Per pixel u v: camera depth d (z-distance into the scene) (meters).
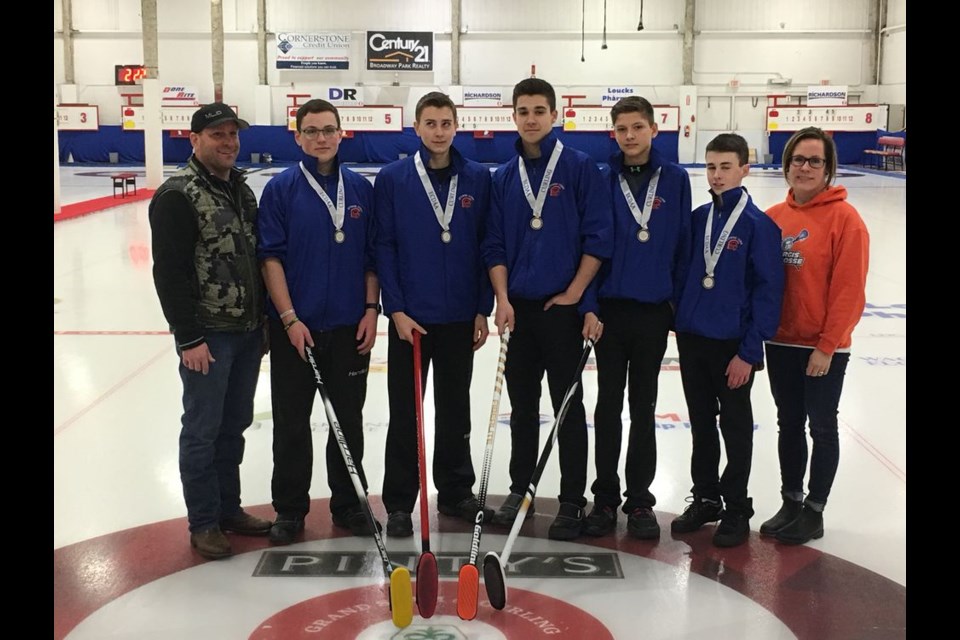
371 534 3.62
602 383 3.68
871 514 3.82
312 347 3.56
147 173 18.05
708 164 3.56
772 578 3.25
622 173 3.63
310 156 3.53
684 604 3.06
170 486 4.14
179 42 25.75
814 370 3.42
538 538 3.61
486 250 3.67
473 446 4.74
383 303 3.64
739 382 3.44
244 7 25.56
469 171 3.67
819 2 25.41
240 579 3.25
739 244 3.49
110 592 3.14
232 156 3.36
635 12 25.56
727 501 3.56
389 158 25.66
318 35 25.55
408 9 25.69
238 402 3.57
